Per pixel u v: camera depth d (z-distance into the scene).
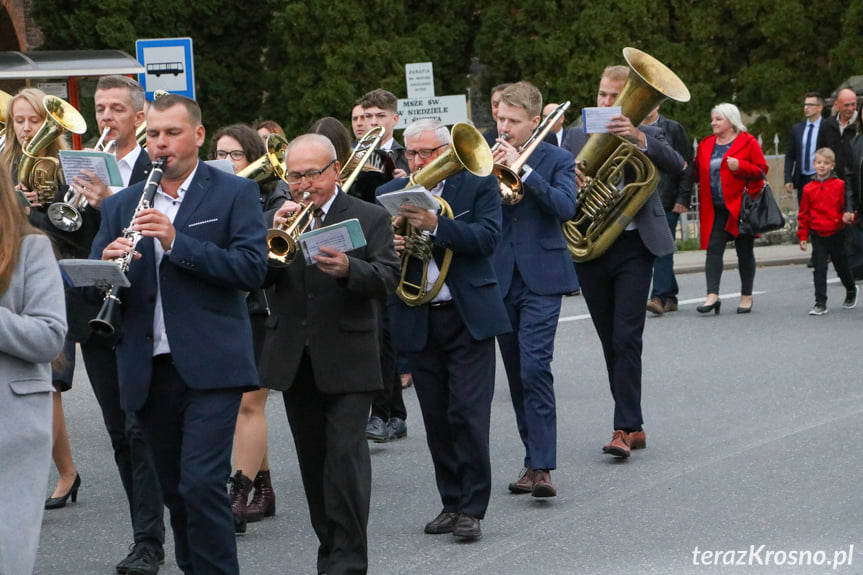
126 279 6.08
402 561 7.69
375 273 6.83
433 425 8.20
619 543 7.79
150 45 17.34
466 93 30.00
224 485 6.34
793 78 29.56
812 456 9.62
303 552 8.01
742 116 31.56
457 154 7.69
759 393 12.03
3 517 5.26
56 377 8.81
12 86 23.41
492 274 8.04
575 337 15.63
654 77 9.83
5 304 5.40
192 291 6.39
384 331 10.56
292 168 7.06
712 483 9.05
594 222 9.77
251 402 8.54
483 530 8.24
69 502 9.29
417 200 7.57
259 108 30.22
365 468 6.89
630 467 9.66
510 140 8.89
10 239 5.40
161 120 6.45
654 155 9.80
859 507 8.26
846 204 16.20
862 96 27.06
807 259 22.83
